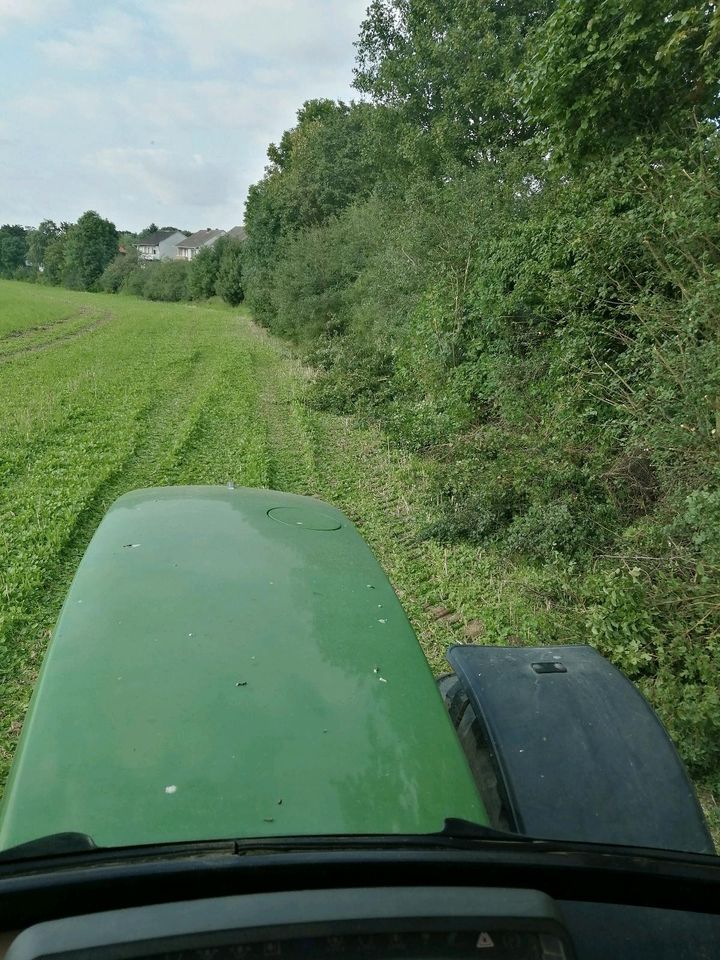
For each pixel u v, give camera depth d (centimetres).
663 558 635
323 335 2545
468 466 963
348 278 2705
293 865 158
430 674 304
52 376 2366
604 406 891
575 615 627
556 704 348
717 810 440
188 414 1680
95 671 280
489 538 873
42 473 1187
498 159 1750
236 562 374
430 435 1259
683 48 933
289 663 293
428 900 154
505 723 336
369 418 1603
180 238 15562
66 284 10975
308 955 148
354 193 4053
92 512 1014
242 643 302
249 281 4791
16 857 174
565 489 832
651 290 896
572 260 1048
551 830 290
